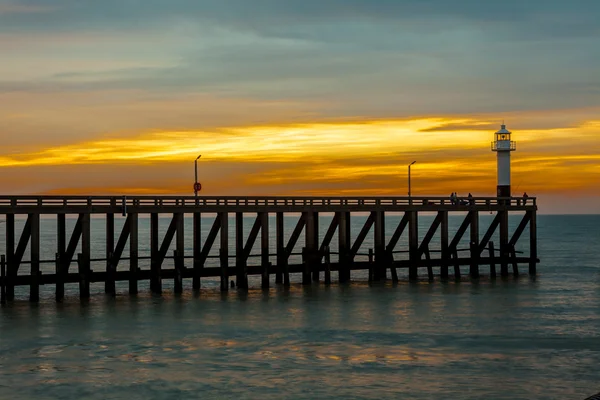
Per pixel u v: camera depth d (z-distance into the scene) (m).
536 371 37.94
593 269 82.94
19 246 53.22
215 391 34.59
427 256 68.62
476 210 71.19
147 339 43.34
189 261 92.50
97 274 54.72
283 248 61.66
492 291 62.28
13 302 53.59
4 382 35.53
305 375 36.94
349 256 64.81
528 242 159.75
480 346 42.66
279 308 52.84
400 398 34.00
